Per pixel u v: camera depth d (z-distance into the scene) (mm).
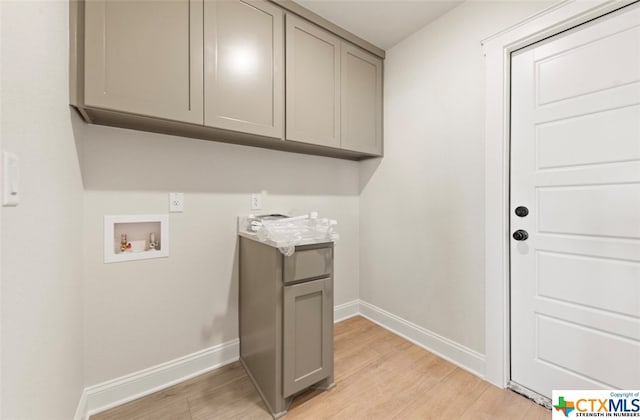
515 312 1481
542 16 1310
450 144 1749
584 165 1238
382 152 2242
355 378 1572
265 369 1381
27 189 681
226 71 1406
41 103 774
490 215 1527
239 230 1775
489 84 1516
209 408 1345
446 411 1318
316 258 1402
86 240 1296
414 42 1980
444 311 1796
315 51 1783
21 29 651
